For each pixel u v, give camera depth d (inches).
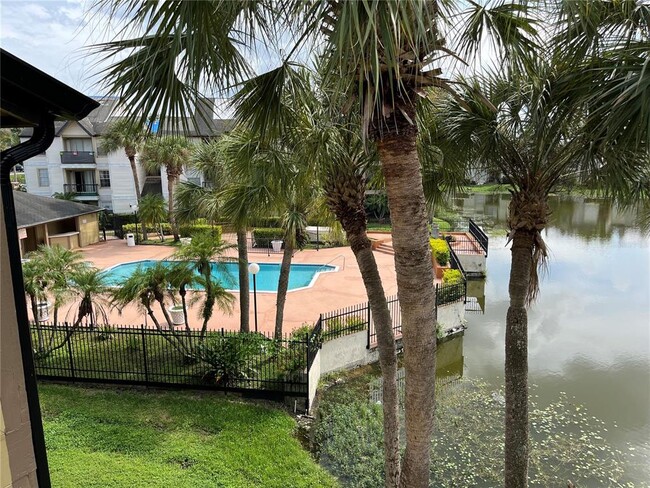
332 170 188.9
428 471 155.7
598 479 245.1
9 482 69.2
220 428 263.1
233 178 300.0
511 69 155.3
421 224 132.3
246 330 370.0
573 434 286.5
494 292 636.1
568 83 147.5
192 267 342.6
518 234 186.4
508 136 177.8
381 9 79.3
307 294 556.4
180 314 437.4
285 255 347.6
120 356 340.5
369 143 173.2
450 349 432.5
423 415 147.8
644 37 132.4
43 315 442.3
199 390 308.8
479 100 155.8
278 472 228.7
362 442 266.8
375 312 195.5
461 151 191.5
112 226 1071.0
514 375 190.9
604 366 391.9
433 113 187.2
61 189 1115.3
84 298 356.8
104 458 229.3
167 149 821.2
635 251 893.2
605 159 147.5
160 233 964.0
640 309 548.4
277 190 271.3
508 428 193.8
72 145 1117.7
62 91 74.8
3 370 68.7
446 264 642.8
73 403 286.2
